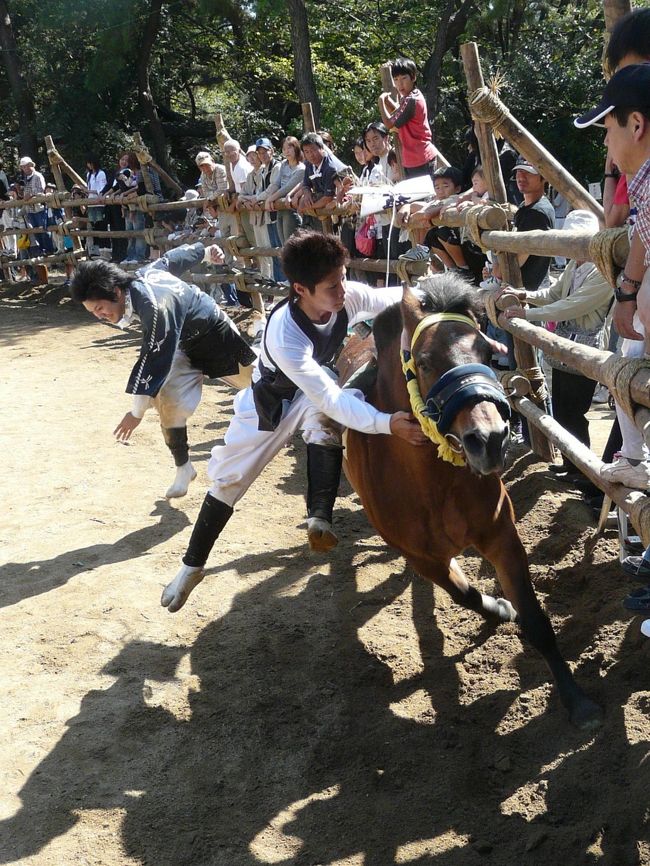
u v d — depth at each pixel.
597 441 6.01
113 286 4.73
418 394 2.87
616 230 2.80
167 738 3.46
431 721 3.40
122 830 2.99
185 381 5.18
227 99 29.84
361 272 7.80
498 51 21.00
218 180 10.88
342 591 4.45
